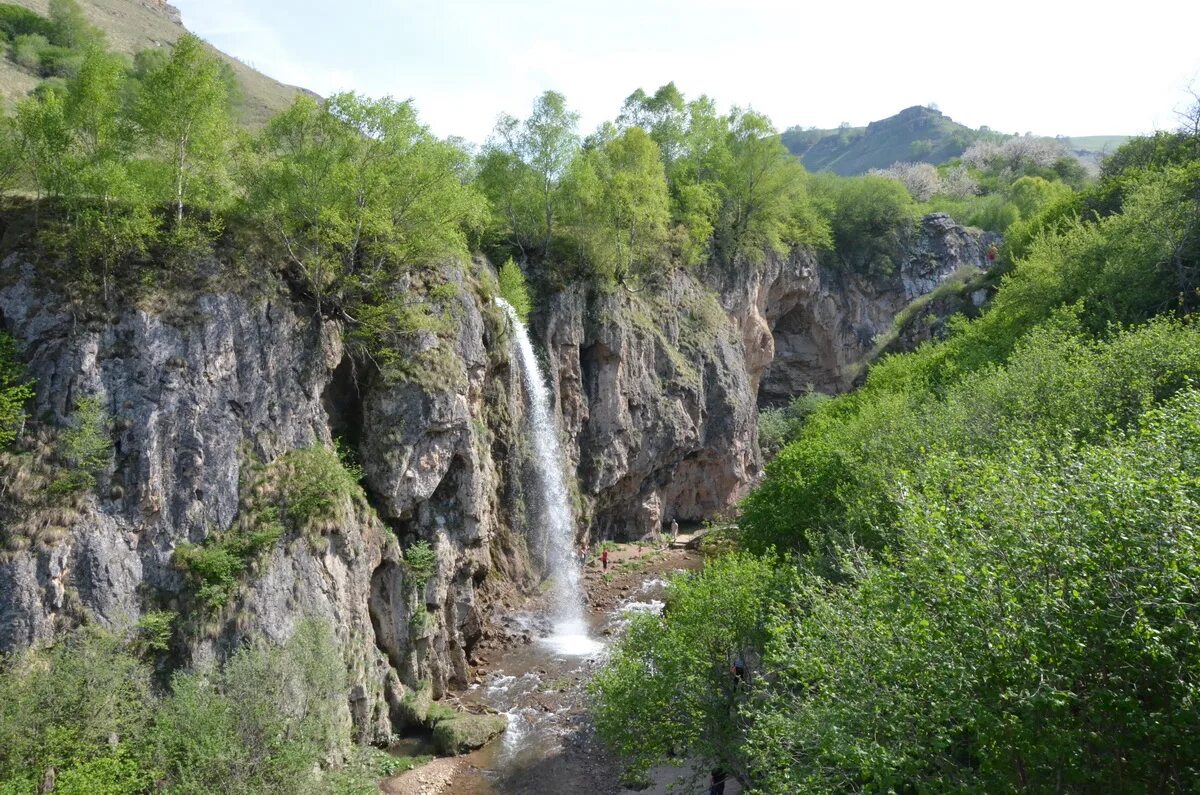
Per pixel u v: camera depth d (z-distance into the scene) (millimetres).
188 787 18578
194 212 28266
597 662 35031
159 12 105625
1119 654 10375
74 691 19172
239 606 24172
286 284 29625
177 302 25891
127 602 22547
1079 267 38312
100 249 24969
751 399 68375
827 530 27781
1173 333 25234
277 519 26141
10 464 22156
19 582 21031
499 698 31641
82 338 24000
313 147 29453
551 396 47812
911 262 91938
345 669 24812
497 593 38938
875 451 27500
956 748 13070
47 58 56125
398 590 30203
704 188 67500
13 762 17844
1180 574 9695
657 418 56781
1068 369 24750
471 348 36875
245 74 99000
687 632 21766
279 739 20672
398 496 31344
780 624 16500
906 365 50219
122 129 26812
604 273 54281
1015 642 10797
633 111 76125
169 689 22141
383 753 26453
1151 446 12719
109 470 23328
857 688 12695
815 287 85250
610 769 26344
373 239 31906
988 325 44375
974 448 22922
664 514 61031
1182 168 38125
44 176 25125
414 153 31438
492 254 49594
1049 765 10984
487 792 25078
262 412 27359
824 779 12484
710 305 66750
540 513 43344
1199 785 9477
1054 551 11117
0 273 24328
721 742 20328
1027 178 105125
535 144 51469
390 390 31750
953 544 12289
